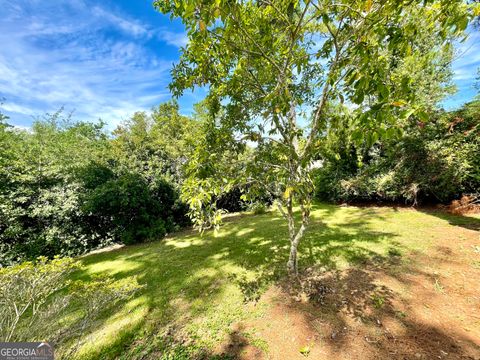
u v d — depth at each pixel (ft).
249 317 8.63
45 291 6.76
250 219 28.55
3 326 5.79
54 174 22.80
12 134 27.89
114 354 7.41
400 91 4.77
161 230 25.61
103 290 7.26
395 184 24.85
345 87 7.98
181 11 6.59
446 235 14.88
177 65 9.00
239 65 8.39
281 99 7.00
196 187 7.27
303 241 16.31
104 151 30.66
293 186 7.60
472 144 19.24
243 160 10.77
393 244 13.99
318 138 10.35
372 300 8.71
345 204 31.50
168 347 7.58
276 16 7.66
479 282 9.29
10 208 19.49
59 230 21.76
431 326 7.18
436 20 5.77
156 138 34.91
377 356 6.28
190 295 10.83
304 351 6.72
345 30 7.36
